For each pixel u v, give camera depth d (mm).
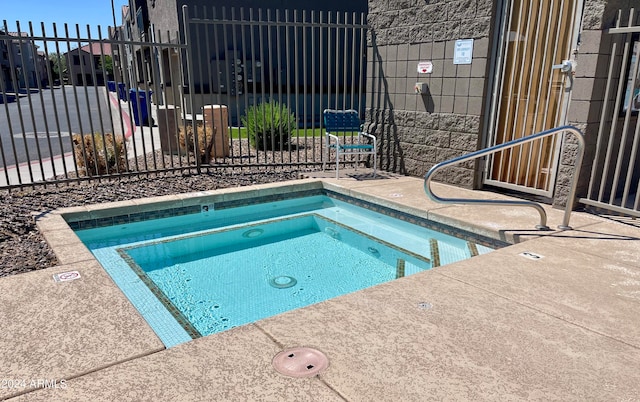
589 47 4074
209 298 3471
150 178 6141
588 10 4027
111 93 32438
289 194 5957
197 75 13172
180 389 1810
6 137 11375
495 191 5508
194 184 5871
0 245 3734
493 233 4035
